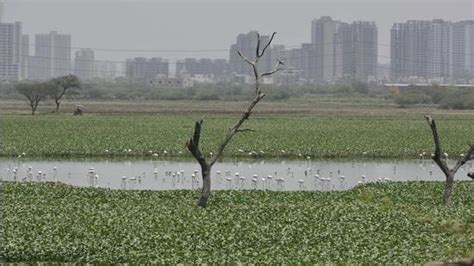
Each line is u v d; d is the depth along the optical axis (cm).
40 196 10406
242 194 11150
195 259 6969
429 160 18238
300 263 6900
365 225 8681
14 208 9275
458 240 8000
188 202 10331
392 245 7719
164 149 18350
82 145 18912
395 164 17425
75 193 10769
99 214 8994
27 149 18000
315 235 8100
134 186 13338
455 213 9612
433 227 8712
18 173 14662
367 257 7194
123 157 17625
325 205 10050
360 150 18862
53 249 7250
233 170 15738
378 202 10725
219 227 8362
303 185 13850
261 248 7506
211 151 18188
